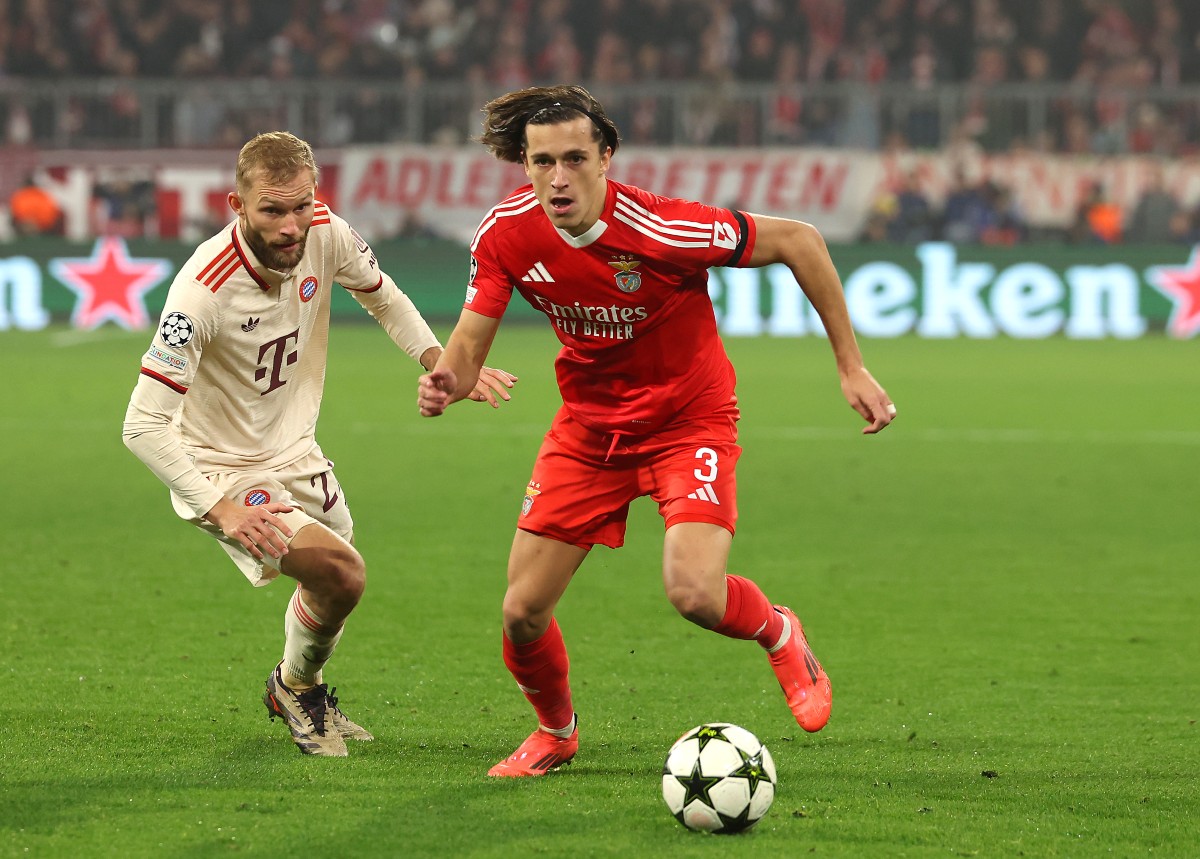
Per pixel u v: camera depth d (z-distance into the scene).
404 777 14.22
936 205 69.94
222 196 69.06
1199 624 21.69
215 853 11.96
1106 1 83.00
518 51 79.50
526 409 44.78
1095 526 29.00
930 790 14.04
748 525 28.98
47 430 39.97
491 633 20.77
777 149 70.06
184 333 13.86
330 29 79.62
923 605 22.80
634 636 20.75
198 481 13.98
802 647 15.02
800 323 66.81
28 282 67.94
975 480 33.88
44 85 72.06
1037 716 17.05
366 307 15.80
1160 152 72.31
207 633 20.45
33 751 14.95
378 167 69.25
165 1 81.44
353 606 14.65
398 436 39.59
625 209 13.52
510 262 13.85
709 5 80.94
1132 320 66.81
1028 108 72.44
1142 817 13.22
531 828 12.66
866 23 80.69
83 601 22.23
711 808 12.47
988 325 67.12
